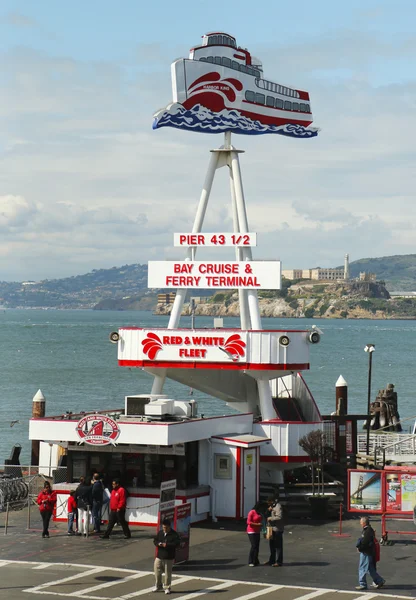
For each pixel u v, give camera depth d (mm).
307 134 55531
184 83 52844
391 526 42125
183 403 44156
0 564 33844
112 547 36969
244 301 53906
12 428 95000
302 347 49781
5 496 46281
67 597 29328
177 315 51906
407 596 29750
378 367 198875
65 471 44406
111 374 167000
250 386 57812
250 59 54438
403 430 89375
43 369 178500
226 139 53969
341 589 30625
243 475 43031
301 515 44594
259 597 29484
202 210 53500
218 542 38344
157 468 42125
